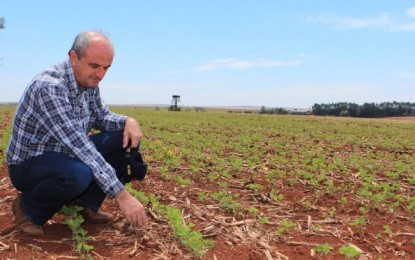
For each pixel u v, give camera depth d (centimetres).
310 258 416
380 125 2517
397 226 528
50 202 402
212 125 1922
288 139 1384
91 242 411
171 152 858
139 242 417
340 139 1477
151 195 539
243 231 471
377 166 900
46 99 380
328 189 661
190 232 410
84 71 385
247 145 1173
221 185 650
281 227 492
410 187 724
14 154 402
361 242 466
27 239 405
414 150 1284
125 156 441
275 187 673
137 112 3278
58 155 395
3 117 1870
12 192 552
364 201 615
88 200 431
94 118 441
